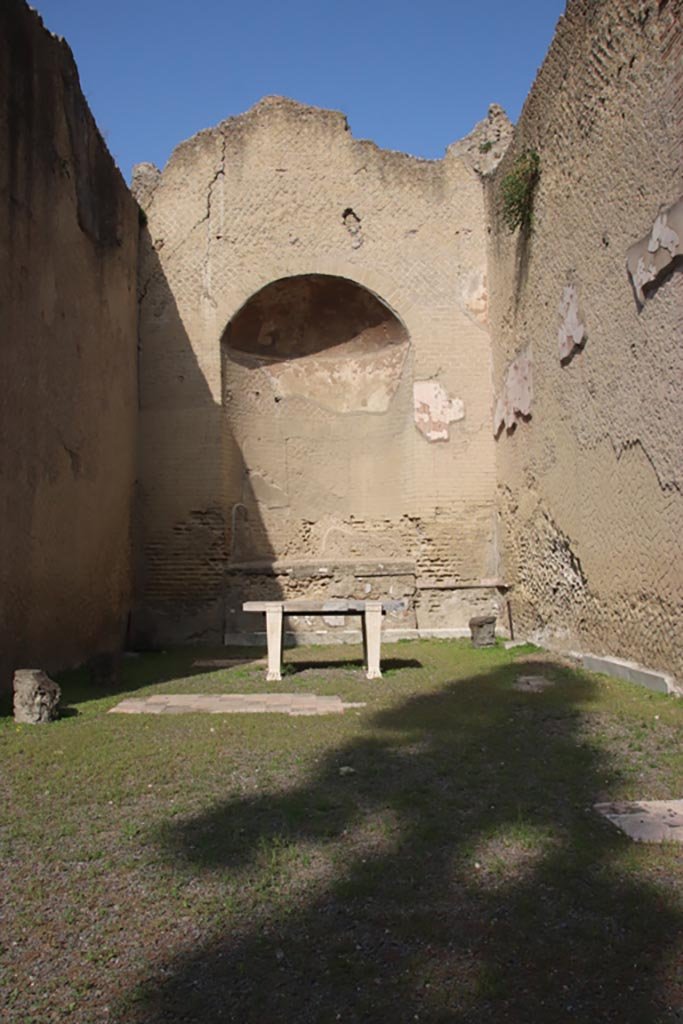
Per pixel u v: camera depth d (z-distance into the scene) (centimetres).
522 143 1071
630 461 753
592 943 272
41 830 383
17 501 791
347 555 1363
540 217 1002
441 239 1330
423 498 1282
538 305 1020
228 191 1338
